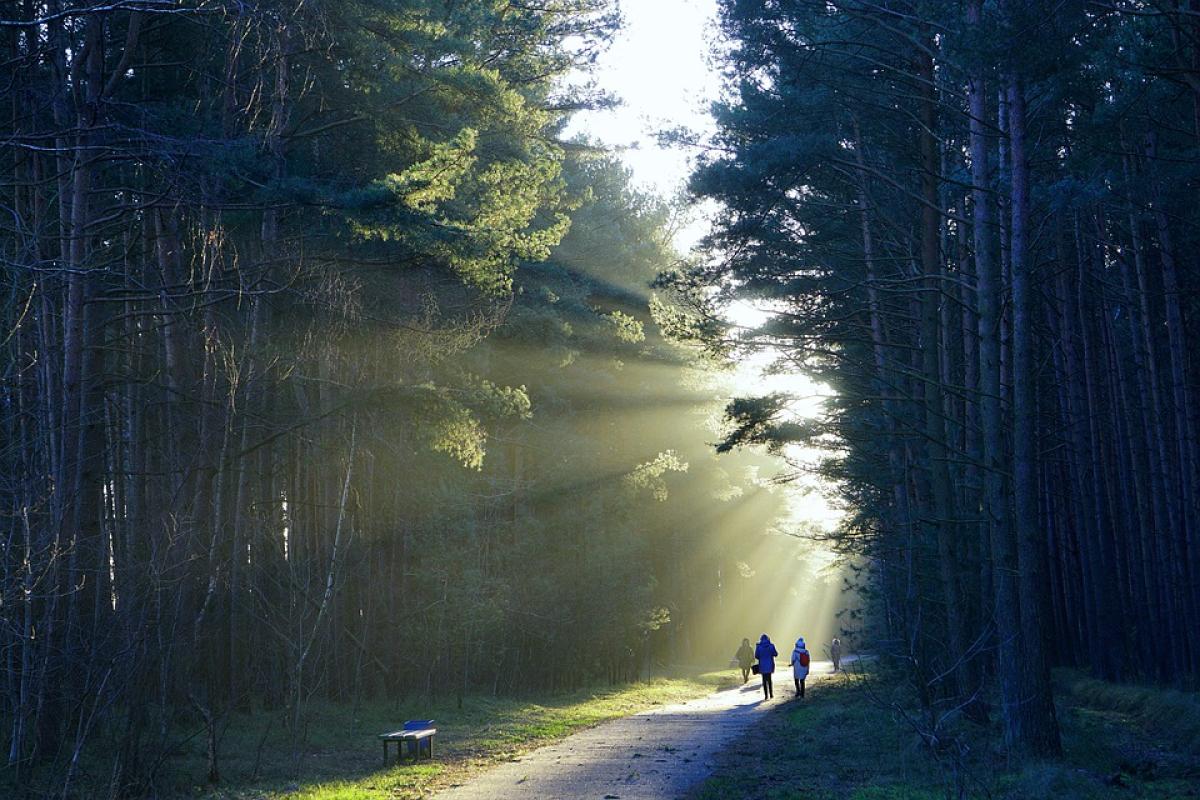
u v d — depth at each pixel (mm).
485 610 29109
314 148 22641
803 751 16953
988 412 16672
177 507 16016
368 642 27219
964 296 23875
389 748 19578
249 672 21688
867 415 24844
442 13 22344
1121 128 20766
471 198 23438
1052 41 14438
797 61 20156
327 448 22828
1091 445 30422
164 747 14570
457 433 21750
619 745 18984
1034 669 15039
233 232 19828
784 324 24594
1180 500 27312
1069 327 29125
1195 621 23078
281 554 22469
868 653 17250
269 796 13719
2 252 14695
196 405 19594
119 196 19328
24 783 13312
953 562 19328
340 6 19234
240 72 20562
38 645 13742
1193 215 24219
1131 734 18062
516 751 18562
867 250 23016
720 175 19656
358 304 21062
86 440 16656
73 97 15820
